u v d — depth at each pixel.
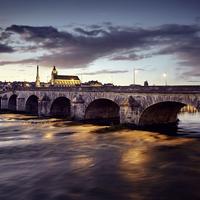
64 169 32.12
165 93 51.31
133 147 43.66
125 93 60.53
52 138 52.81
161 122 62.72
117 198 23.91
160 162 34.81
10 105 121.12
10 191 25.66
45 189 26.06
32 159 36.88
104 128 61.09
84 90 73.88
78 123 73.00
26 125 72.12
